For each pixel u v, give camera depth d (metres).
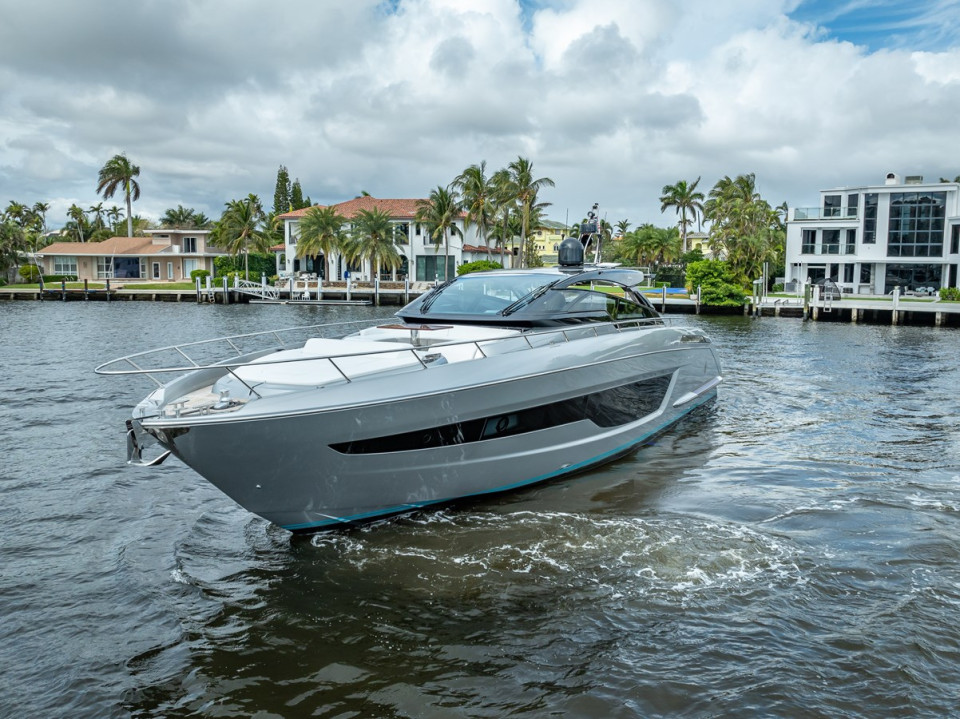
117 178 76.19
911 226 42.75
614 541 5.14
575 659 3.74
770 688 3.45
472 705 3.41
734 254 44.56
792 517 5.57
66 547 5.18
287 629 4.08
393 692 3.52
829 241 44.91
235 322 28.88
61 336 21.97
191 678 3.63
